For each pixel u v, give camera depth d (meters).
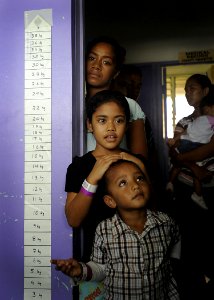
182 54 3.43
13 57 1.12
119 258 1.01
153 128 3.59
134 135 1.32
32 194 1.10
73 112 1.11
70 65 1.09
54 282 1.08
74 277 0.98
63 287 1.08
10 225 1.10
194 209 2.31
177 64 3.46
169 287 1.10
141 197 1.02
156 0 3.00
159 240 1.05
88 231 1.14
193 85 2.50
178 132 2.40
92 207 1.12
